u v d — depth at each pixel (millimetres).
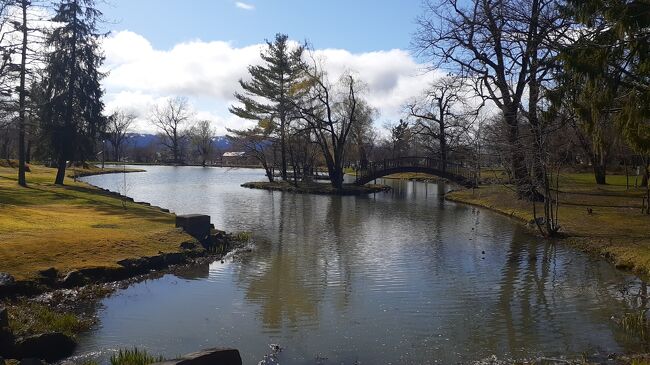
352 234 23078
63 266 13836
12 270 12852
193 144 113750
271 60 54281
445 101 53062
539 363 9000
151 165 102938
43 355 9016
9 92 29562
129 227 19422
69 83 35594
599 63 12234
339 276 15266
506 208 31531
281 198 40594
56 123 35281
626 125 12461
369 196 43969
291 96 52875
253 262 17000
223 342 10016
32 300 11789
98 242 16266
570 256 18141
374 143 102312
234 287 13961
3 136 61094
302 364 9031
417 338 10320
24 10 30562
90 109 36656
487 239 21828
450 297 13203
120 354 8742
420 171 48000
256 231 23641
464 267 16547
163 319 11297
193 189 47125
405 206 35656
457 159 62781
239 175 70312
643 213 25422
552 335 10469
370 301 12812
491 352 9586
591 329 10789
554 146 23156
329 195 44594
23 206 23266
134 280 14445
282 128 53812
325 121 49438
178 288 13781
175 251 16969
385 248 19688
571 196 33031
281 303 12562
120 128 107125
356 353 9547
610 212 26219
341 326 10977
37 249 14594
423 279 14961
